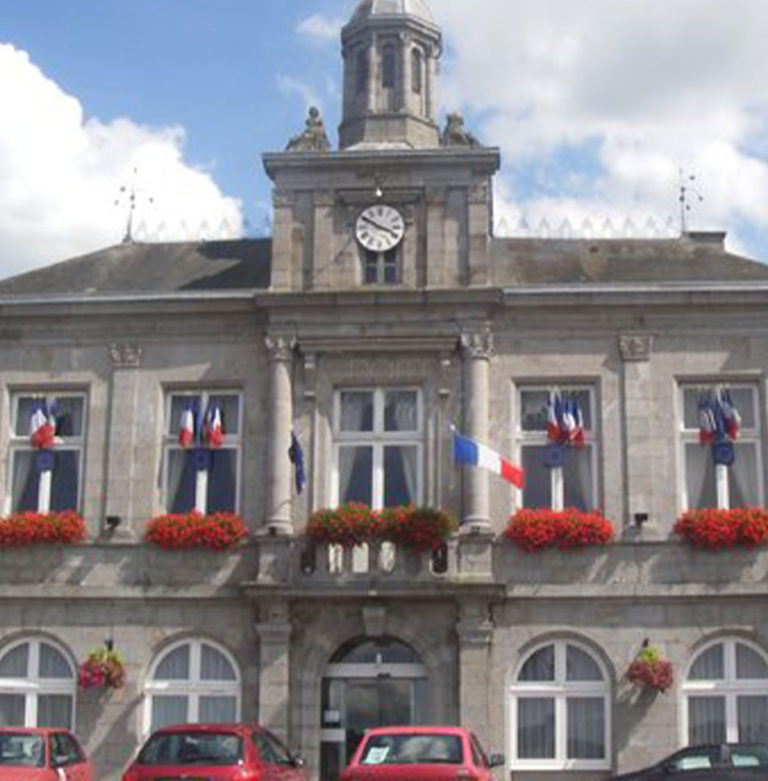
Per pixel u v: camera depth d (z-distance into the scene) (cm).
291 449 2130
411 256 2208
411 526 2048
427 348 2162
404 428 2180
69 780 1655
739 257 2353
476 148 2214
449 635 2056
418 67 2478
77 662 2111
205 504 2184
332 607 2070
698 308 2169
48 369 2236
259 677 2062
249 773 1472
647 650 2033
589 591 2064
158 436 2200
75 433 2238
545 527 2073
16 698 2120
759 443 2144
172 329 2231
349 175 2239
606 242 2439
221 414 2205
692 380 2167
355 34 2481
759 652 2056
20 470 2225
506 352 2183
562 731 2044
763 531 2056
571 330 2181
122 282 2359
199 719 2089
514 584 2073
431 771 1409
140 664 2103
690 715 2047
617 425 2145
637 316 2175
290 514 2119
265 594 2048
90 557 2144
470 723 2012
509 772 2025
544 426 2180
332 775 2059
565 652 2072
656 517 2103
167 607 2117
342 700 2086
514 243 2433
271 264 2253
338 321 2173
